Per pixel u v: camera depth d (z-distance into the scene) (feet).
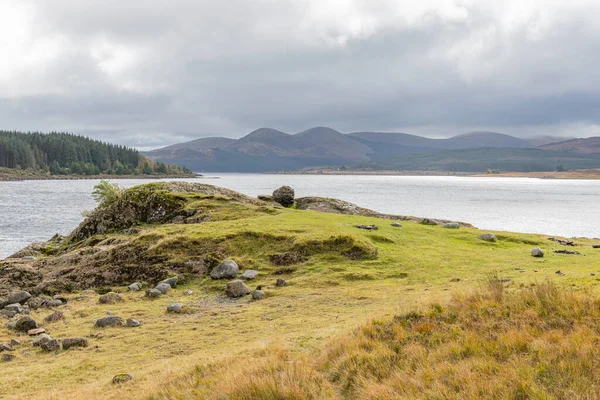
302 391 33.88
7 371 53.62
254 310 73.05
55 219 340.39
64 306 86.84
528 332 37.55
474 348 35.91
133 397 39.04
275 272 99.25
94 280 103.76
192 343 58.44
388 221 153.99
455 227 152.15
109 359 55.21
